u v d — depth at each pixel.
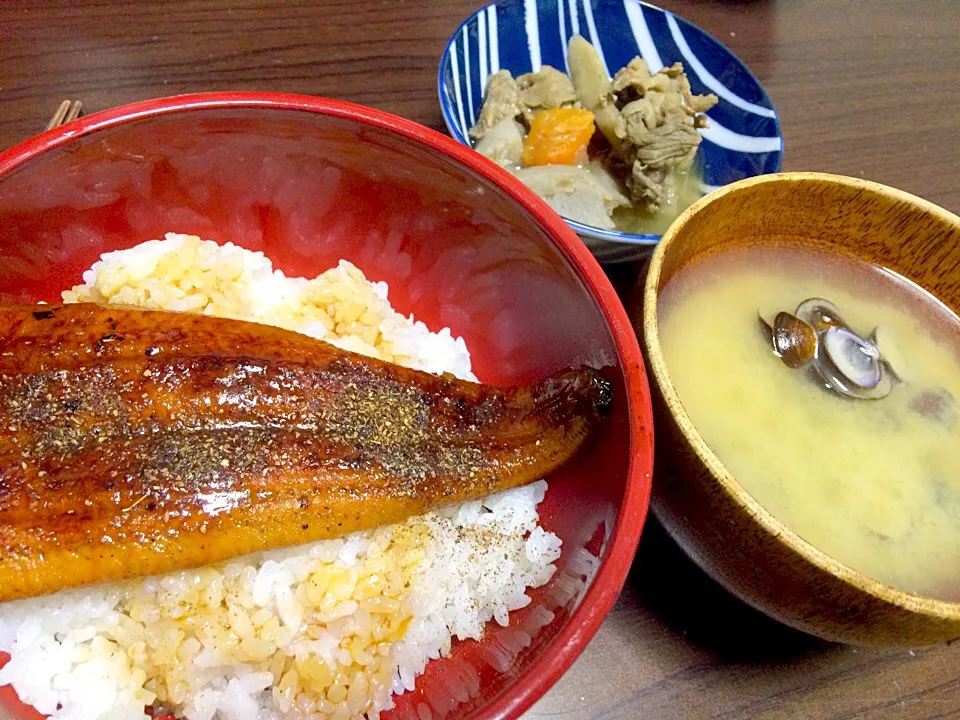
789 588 0.16
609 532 0.17
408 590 0.18
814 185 0.21
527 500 0.20
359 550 0.18
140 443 0.16
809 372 0.21
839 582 0.15
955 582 0.18
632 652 0.19
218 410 0.16
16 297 0.20
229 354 0.17
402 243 0.23
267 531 0.16
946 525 0.19
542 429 0.18
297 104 0.19
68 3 0.29
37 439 0.16
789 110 0.33
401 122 0.20
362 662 0.18
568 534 0.19
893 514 0.19
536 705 0.18
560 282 0.20
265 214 0.23
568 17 0.30
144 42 0.28
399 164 0.21
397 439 0.17
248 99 0.19
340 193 0.22
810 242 0.23
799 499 0.19
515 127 0.28
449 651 0.19
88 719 0.16
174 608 0.17
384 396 0.18
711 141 0.30
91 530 0.15
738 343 0.21
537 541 0.20
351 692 0.17
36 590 0.15
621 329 0.18
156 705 0.17
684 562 0.21
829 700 0.19
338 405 0.17
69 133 0.18
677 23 0.30
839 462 0.19
